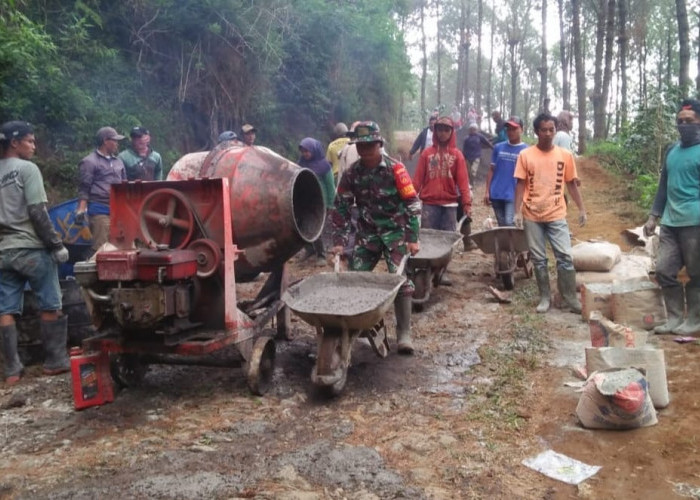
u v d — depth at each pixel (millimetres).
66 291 6020
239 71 12195
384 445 3908
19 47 7406
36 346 5688
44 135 8617
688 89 15289
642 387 3945
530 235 6801
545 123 6520
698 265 5582
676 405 4273
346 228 5504
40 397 4855
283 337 6145
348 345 4672
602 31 26312
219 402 4660
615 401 3887
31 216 5094
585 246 7277
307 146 9219
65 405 4684
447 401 4590
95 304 4531
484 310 7059
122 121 9625
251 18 12094
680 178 5578
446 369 5270
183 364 4926
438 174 7973
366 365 5398
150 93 10953
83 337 6090
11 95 7754
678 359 5121
